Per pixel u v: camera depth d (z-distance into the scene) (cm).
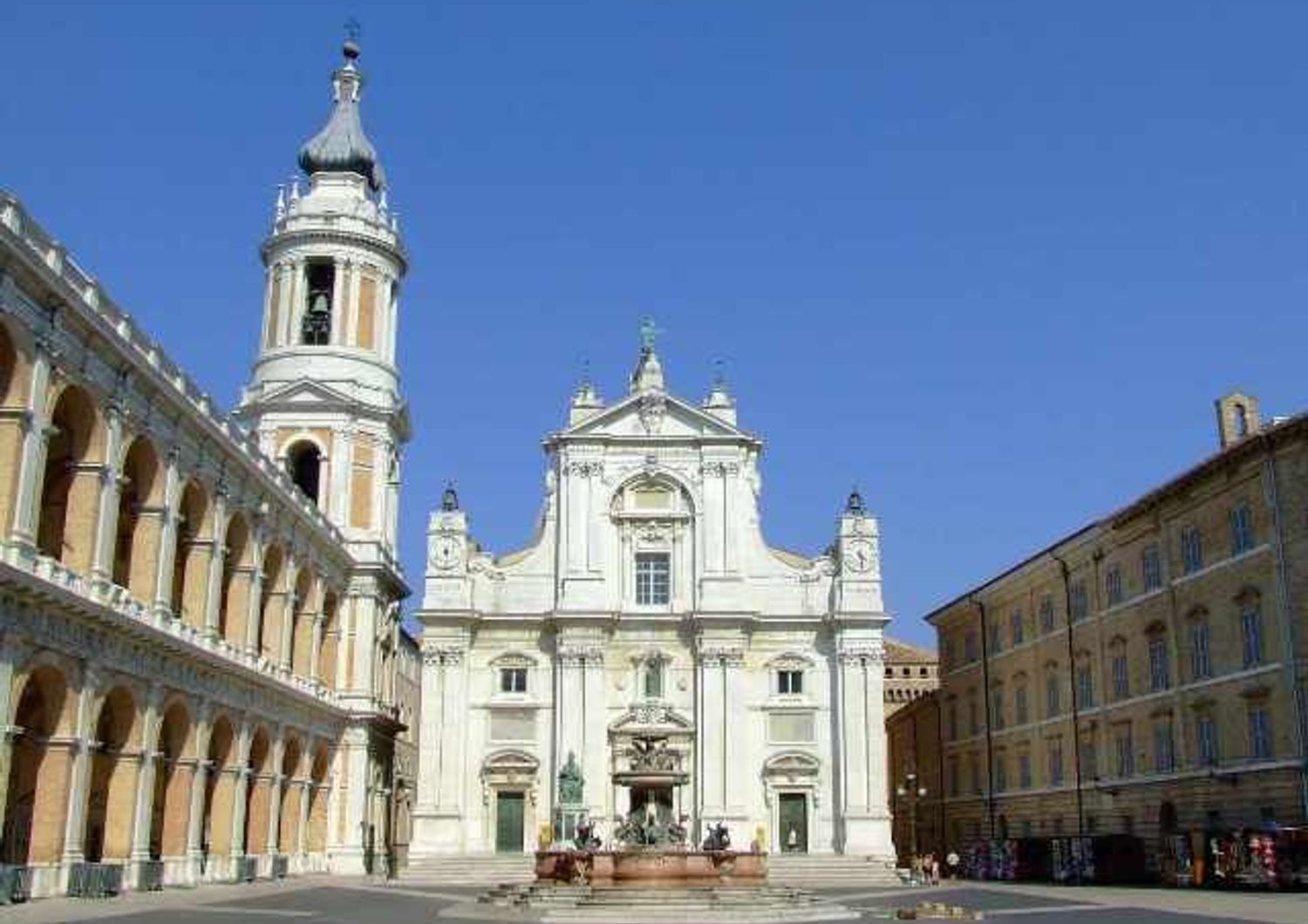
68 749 4072
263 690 5881
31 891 3881
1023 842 7125
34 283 3775
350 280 7850
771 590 7631
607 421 7800
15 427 3778
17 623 3722
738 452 7731
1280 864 5009
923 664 11819
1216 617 5891
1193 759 6047
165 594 4794
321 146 8106
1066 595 7500
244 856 5691
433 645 7419
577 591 7494
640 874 4356
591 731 7281
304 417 7550
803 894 4519
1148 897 5088
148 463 4769
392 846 8081
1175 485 6175
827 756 7381
